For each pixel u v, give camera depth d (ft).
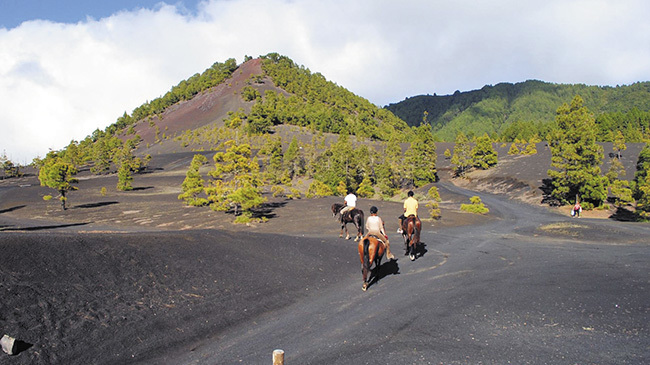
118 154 357.41
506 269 43.06
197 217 123.03
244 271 39.14
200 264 37.86
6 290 24.62
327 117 558.56
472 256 53.98
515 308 28.73
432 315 27.99
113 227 110.83
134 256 34.99
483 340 23.18
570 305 28.76
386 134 555.69
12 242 30.22
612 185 149.07
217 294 32.76
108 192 222.89
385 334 24.82
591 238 76.23
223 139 506.48
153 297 29.71
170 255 37.73
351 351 22.47
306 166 285.84
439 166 334.24
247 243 48.78
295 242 54.19
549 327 24.88
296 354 22.58
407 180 279.69
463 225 101.35
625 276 36.55
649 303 28.22
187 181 170.40
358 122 594.24
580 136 147.74
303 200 165.17
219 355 22.97
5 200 195.42
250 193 110.32
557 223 102.63
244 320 29.14
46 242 32.14
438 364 20.25
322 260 48.08
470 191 231.09
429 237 75.97
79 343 22.48
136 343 23.67
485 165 279.90
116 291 29.09
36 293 25.53
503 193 210.38
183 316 27.94
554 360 20.33
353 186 234.79
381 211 126.11
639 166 169.78
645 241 69.31
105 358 21.83
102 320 25.18
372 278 42.45
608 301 29.22
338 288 38.65
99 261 32.19
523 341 22.86
